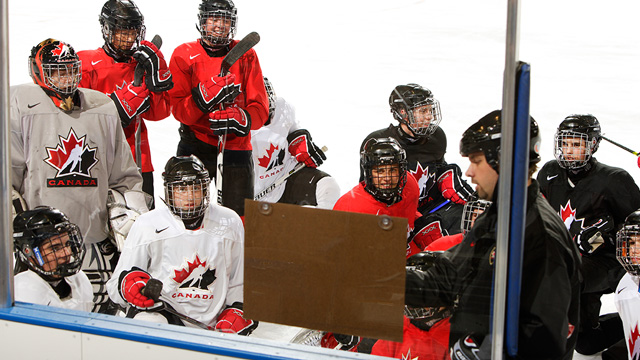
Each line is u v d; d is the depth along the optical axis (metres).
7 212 2.66
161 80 4.11
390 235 2.46
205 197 3.21
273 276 2.61
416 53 3.52
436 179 3.12
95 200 3.85
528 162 2.36
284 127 3.73
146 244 3.22
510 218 2.34
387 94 3.64
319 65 4.21
